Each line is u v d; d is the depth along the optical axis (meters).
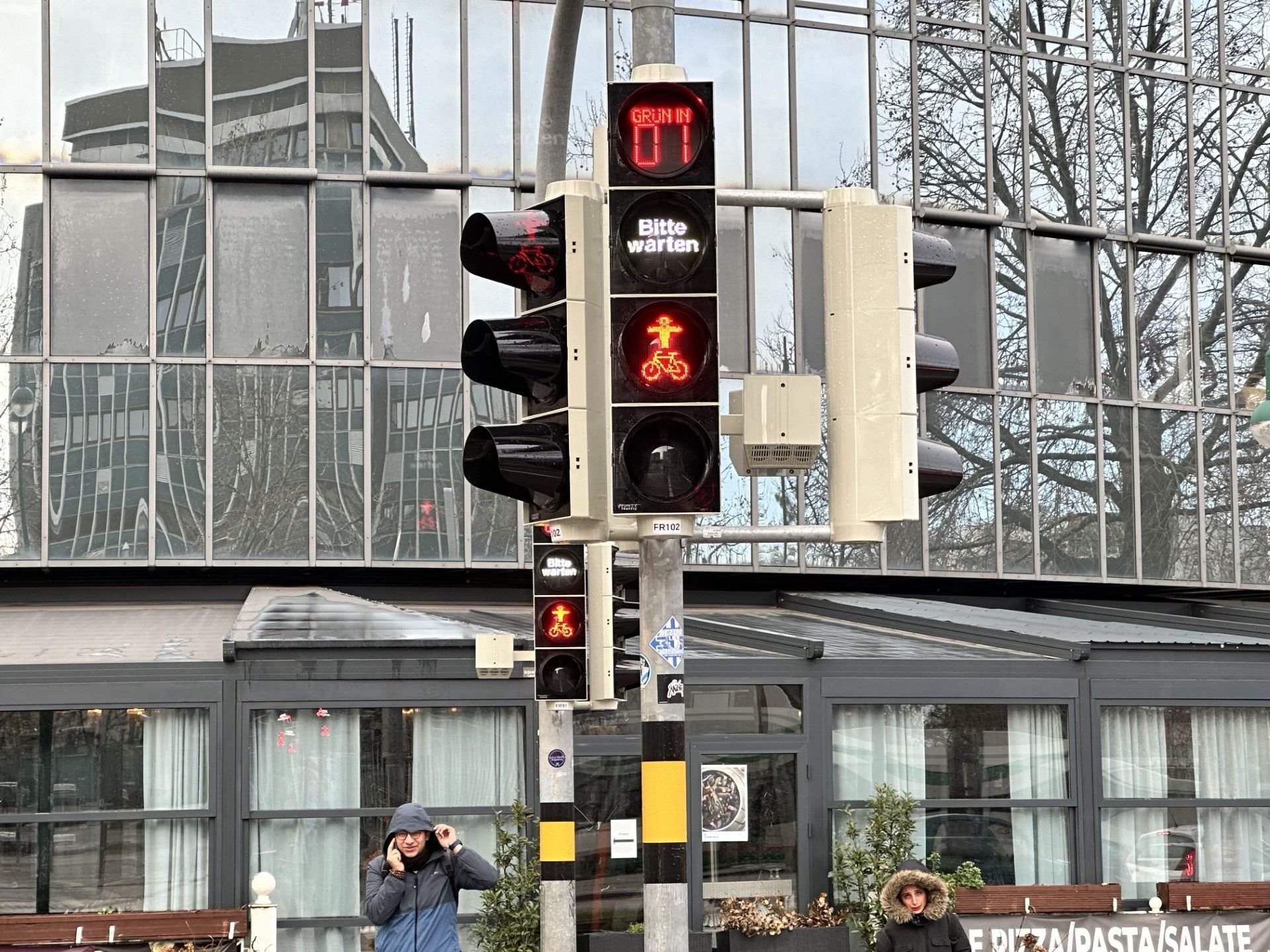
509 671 14.53
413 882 9.95
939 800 17.50
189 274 22.16
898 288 7.09
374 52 22.95
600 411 6.70
